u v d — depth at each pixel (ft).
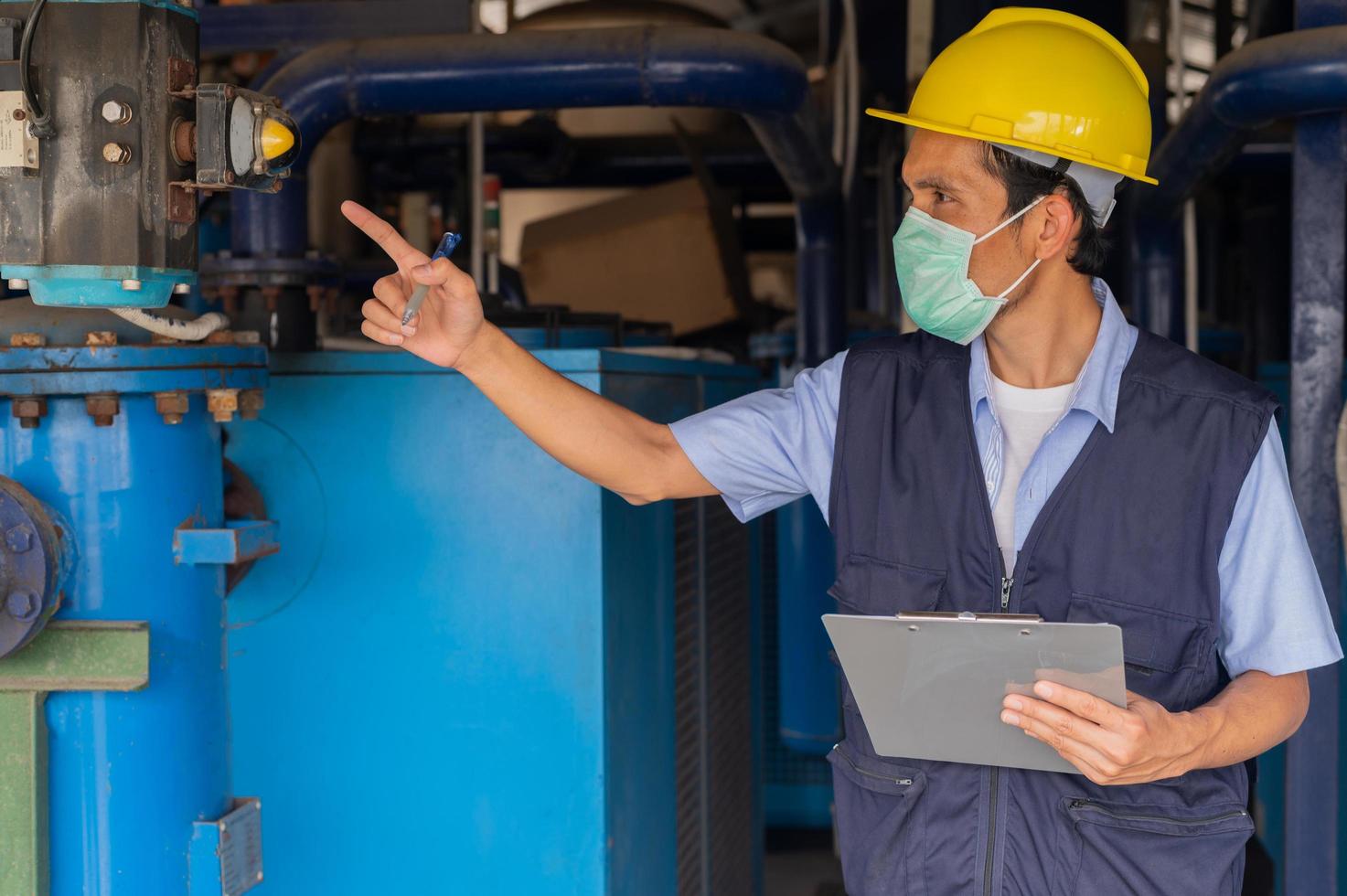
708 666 7.45
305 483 5.47
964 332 3.90
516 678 5.38
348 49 6.43
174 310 4.23
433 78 6.38
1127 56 3.92
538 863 5.39
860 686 3.59
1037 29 3.84
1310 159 5.85
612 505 5.46
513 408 4.09
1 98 3.54
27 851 3.90
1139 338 3.92
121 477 3.94
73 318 4.00
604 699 5.32
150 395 3.98
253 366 4.34
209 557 4.08
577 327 7.02
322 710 5.51
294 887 5.57
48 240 3.59
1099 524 3.71
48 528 3.78
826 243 10.07
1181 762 3.39
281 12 7.57
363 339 6.40
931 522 3.90
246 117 3.68
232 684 5.55
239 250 6.03
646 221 11.71
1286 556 3.63
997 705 3.43
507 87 6.42
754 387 8.59
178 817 4.09
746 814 8.68
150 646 3.97
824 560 10.78
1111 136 3.73
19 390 3.81
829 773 11.85
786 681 11.05
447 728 5.43
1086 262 3.82
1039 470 3.84
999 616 3.22
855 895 4.07
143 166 3.60
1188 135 6.90
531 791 5.38
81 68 3.56
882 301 13.05
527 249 12.04
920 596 3.88
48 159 3.58
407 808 5.47
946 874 3.82
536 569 5.34
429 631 5.42
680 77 6.36
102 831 3.98
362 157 11.91
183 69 3.72
